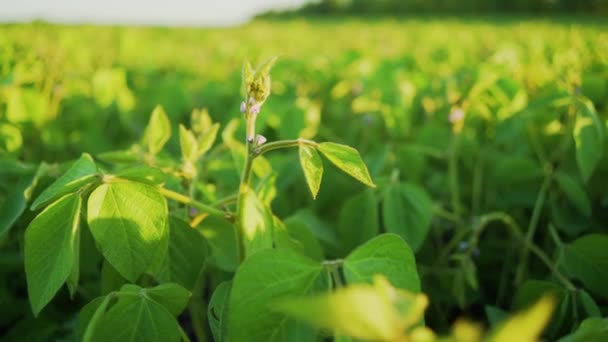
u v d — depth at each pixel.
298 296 0.36
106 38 3.68
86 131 1.04
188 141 0.51
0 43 1.77
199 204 0.43
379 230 0.73
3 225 0.49
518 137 0.94
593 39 2.79
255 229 0.42
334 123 1.26
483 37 4.20
